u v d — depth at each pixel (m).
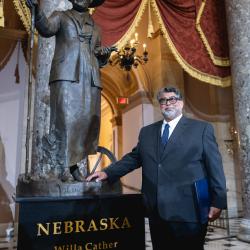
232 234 7.16
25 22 5.23
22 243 2.16
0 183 7.11
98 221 2.40
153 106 10.61
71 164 2.55
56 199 2.29
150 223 2.46
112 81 12.27
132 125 11.19
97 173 2.60
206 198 2.31
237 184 10.26
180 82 10.46
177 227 2.32
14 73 7.63
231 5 6.73
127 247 2.47
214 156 2.37
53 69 2.67
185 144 2.44
